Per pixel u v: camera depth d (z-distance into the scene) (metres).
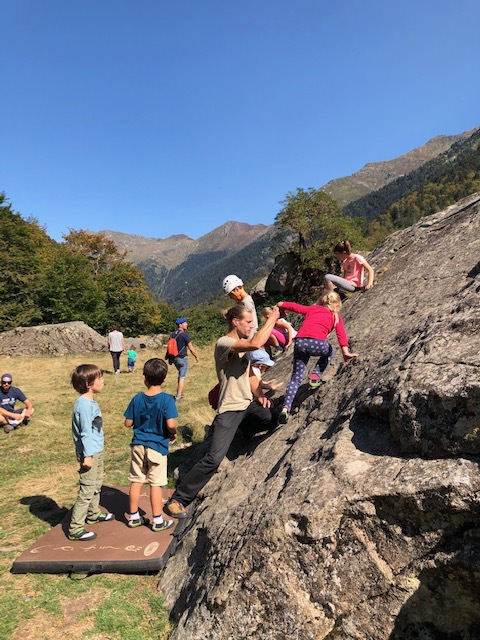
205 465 4.14
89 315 33.62
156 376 4.30
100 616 3.31
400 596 2.65
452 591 2.53
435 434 2.75
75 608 3.42
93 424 4.26
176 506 4.26
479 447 2.59
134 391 11.89
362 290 6.66
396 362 3.56
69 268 34.03
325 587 2.79
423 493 2.57
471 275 4.76
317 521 2.79
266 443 4.30
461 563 2.46
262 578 2.87
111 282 42.84
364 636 2.70
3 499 5.44
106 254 61.09
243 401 4.28
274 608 2.84
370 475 2.87
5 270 30.83
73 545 4.04
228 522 3.44
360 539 2.76
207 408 9.03
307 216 32.91
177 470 5.25
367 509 2.75
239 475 4.11
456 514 2.51
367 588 2.73
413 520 2.64
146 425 4.29
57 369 16.58
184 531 4.07
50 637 3.14
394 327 4.72
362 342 4.86
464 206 7.30
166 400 4.24
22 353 20.81
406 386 3.00
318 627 2.77
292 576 2.84
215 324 27.17
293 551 2.86
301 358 4.45
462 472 2.54
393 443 3.06
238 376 4.29
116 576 3.79
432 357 3.14
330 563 2.79
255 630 2.85
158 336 26.42
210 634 2.90
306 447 3.62
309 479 3.11
